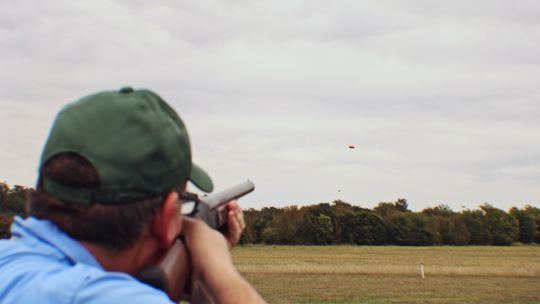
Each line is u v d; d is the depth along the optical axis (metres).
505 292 38.84
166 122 1.63
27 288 1.50
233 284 1.77
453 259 88.69
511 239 155.88
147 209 1.58
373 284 44.12
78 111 1.58
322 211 137.12
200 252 1.83
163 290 1.66
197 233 1.89
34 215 1.60
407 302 32.12
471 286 43.53
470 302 32.53
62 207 1.55
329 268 61.34
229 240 2.31
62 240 1.55
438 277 53.12
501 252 114.69
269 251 105.56
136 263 1.65
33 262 1.54
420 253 106.69
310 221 132.75
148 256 1.67
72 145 1.54
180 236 1.88
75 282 1.47
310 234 132.50
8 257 1.58
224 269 1.80
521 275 57.38
